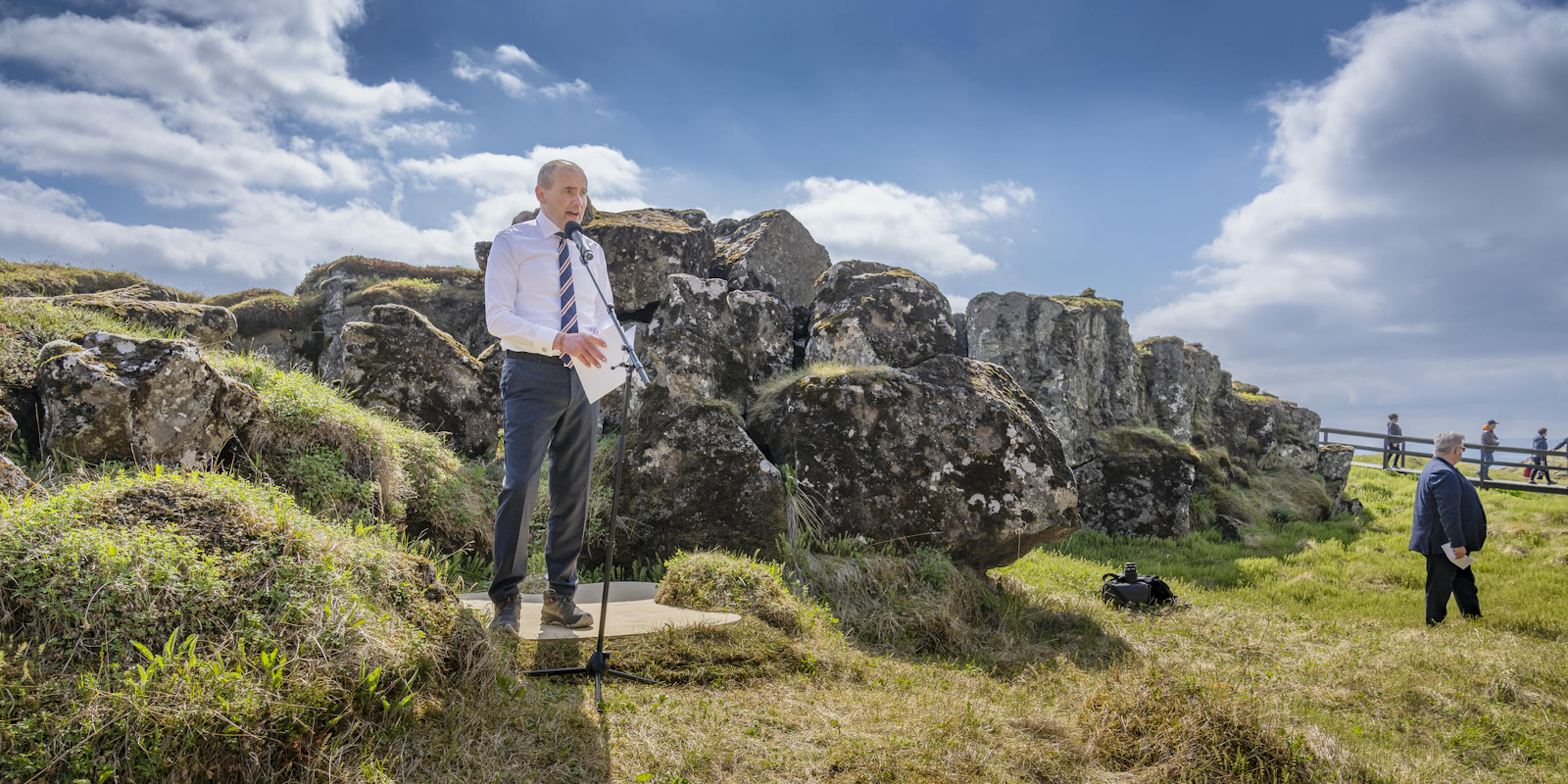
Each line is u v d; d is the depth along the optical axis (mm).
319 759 2133
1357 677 5008
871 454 6250
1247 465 14859
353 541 2828
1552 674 4977
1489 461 16891
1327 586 8648
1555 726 4250
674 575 4387
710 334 6879
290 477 4301
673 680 3277
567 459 3559
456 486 5145
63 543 2254
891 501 6152
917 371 6879
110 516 2443
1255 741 3061
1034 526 6355
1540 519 11602
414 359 6262
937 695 3592
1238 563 9945
